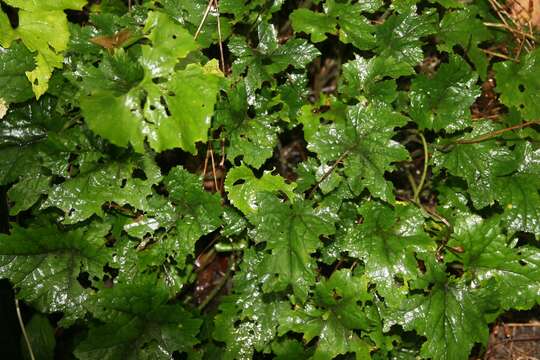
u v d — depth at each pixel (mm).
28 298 778
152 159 784
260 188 787
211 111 722
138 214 804
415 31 827
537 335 920
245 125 799
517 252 801
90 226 795
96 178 777
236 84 790
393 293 765
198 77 725
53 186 771
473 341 787
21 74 774
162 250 789
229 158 790
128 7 863
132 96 715
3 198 839
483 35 857
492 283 791
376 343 782
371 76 812
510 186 812
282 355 793
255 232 759
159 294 773
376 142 772
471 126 834
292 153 935
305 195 816
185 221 784
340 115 820
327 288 777
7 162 784
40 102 794
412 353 827
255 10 819
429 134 873
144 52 727
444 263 799
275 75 841
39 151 783
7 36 763
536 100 849
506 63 854
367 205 785
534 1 925
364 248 771
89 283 867
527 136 843
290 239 759
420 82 817
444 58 925
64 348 864
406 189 923
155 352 782
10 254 771
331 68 940
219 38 807
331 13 822
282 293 802
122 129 706
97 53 783
